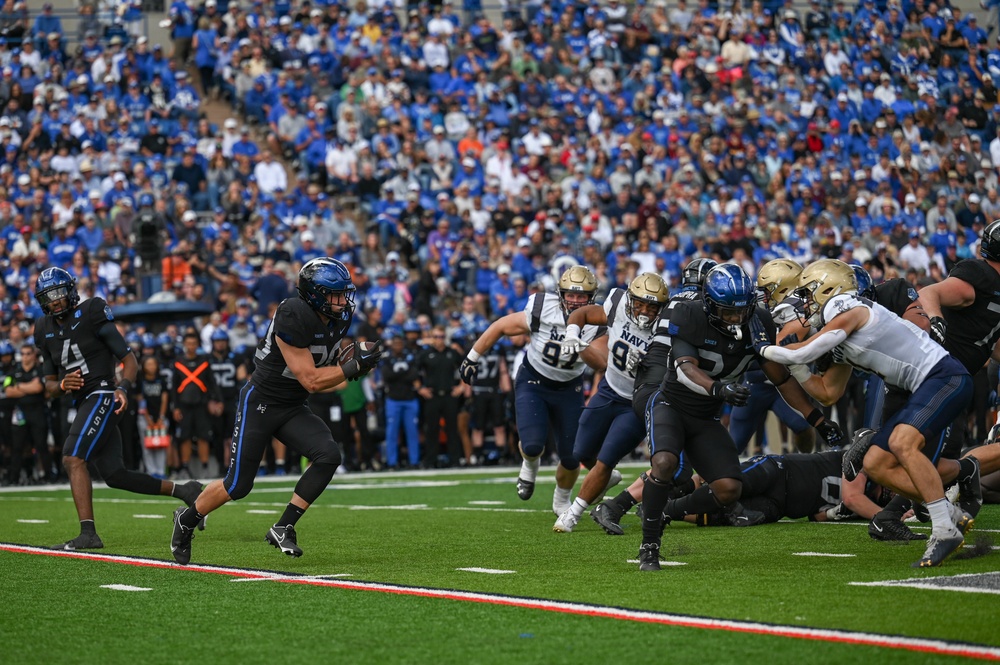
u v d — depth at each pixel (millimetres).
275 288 39469
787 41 59312
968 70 60406
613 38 57969
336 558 16828
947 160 54938
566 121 53031
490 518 22250
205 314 34406
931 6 61188
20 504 27516
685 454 17016
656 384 16703
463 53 55062
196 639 11297
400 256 44281
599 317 19906
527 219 46594
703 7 60469
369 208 46906
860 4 60312
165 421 37000
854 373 36875
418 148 49688
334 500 27172
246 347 37781
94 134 47000
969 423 35781
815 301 15352
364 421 38406
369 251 43875
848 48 59250
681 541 17984
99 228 42094
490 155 50281
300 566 16078
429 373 38812
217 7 54844
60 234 41375
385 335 38812
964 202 52875
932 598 12250
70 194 43188
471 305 40500
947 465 16391
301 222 43531
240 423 16125
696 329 14891
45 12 53438
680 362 14727
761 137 53688
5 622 12289
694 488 20266
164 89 49969
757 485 19781
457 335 39562
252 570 15625
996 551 15773
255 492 29797
